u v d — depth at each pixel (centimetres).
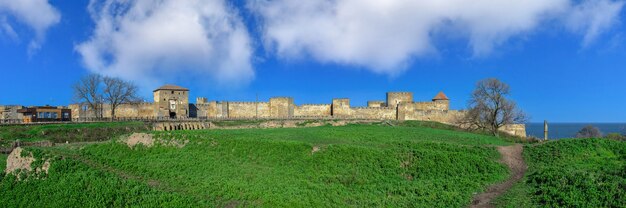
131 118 9231
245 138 5028
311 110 11406
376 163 4194
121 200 3347
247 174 3947
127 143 4956
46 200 3450
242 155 4519
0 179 3912
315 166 4153
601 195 3005
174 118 9619
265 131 6419
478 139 5966
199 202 3253
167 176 3934
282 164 4259
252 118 10131
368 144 5100
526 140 6438
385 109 11394
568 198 3033
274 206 3167
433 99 12062
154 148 4806
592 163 4078
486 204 3219
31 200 3494
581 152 4422
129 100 10338
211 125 9081
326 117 10675
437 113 10938
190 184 3703
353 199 3372
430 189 3572
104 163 4294
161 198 3338
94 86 9819
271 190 3506
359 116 11200
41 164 4012
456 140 5725
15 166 4116
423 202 3278
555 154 4431
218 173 3991
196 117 10562
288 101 11188
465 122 9306
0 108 9662
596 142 4672
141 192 3481
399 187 3650
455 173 3994
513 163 4356
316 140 5247
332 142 5103
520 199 3216
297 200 3288
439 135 6291
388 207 3178
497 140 6094
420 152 4394
